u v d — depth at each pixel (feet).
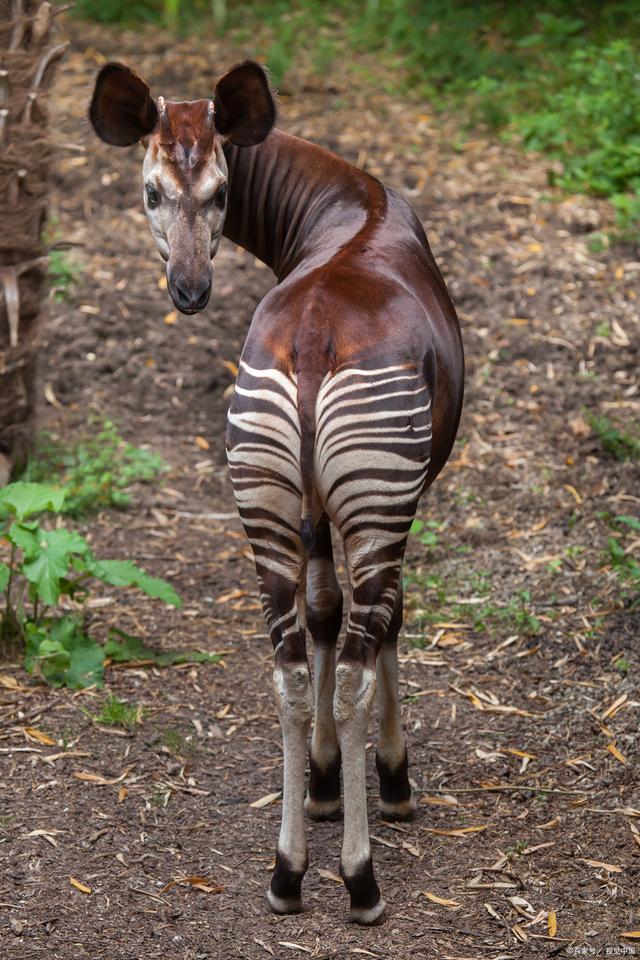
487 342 38.09
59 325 39.52
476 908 18.76
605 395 35.55
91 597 28.71
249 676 25.76
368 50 60.90
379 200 20.49
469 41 59.36
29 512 24.99
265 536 17.34
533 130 49.44
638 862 19.60
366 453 16.69
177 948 17.98
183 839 20.66
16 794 21.61
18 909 18.72
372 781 22.43
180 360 38.63
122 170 48.60
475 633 26.86
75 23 64.90
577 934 18.11
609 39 56.39
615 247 42.39
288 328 17.24
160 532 31.58
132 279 42.16
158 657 26.12
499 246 42.63
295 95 55.57
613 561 28.35
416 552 30.07
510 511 31.32
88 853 20.15
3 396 31.71
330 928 18.37
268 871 19.88
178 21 65.67
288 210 21.20
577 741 23.04
